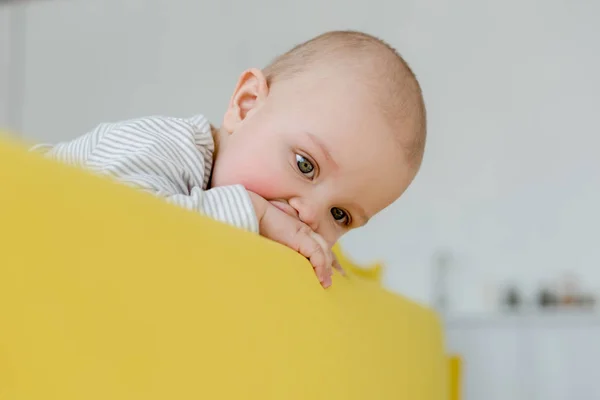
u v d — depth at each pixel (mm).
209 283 426
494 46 2781
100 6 3320
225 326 436
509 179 2686
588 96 2670
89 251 345
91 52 3297
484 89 2762
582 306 2492
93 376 341
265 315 486
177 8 3205
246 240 492
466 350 2203
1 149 318
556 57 2721
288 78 776
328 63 778
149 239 383
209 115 3086
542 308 2459
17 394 310
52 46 3352
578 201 2615
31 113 3332
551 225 2623
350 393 629
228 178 729
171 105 3143
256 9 3098
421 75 2820
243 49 3088
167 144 680
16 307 311
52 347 324
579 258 2578
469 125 2754
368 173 750
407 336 833
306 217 714
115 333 354
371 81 773
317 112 736
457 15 2834
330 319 600
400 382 787
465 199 2713
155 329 377
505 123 2723
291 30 3037
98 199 357
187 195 647
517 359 2172
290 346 518
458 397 1353
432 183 2750
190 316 404
